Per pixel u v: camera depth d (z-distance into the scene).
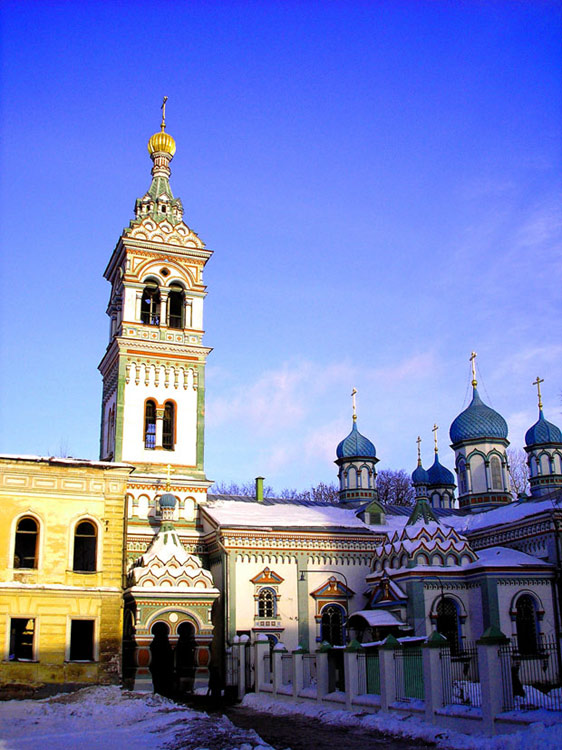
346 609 52.66
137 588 45.47
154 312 59.81
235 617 49.94
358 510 59.31
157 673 49.41
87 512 42.69
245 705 41.41
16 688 38.97
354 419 74.44
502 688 24.11
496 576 47.06
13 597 40.12
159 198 62.09
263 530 51.88
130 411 55.69
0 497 41.22
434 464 80.12
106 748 25.42
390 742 25.75
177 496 55.47
